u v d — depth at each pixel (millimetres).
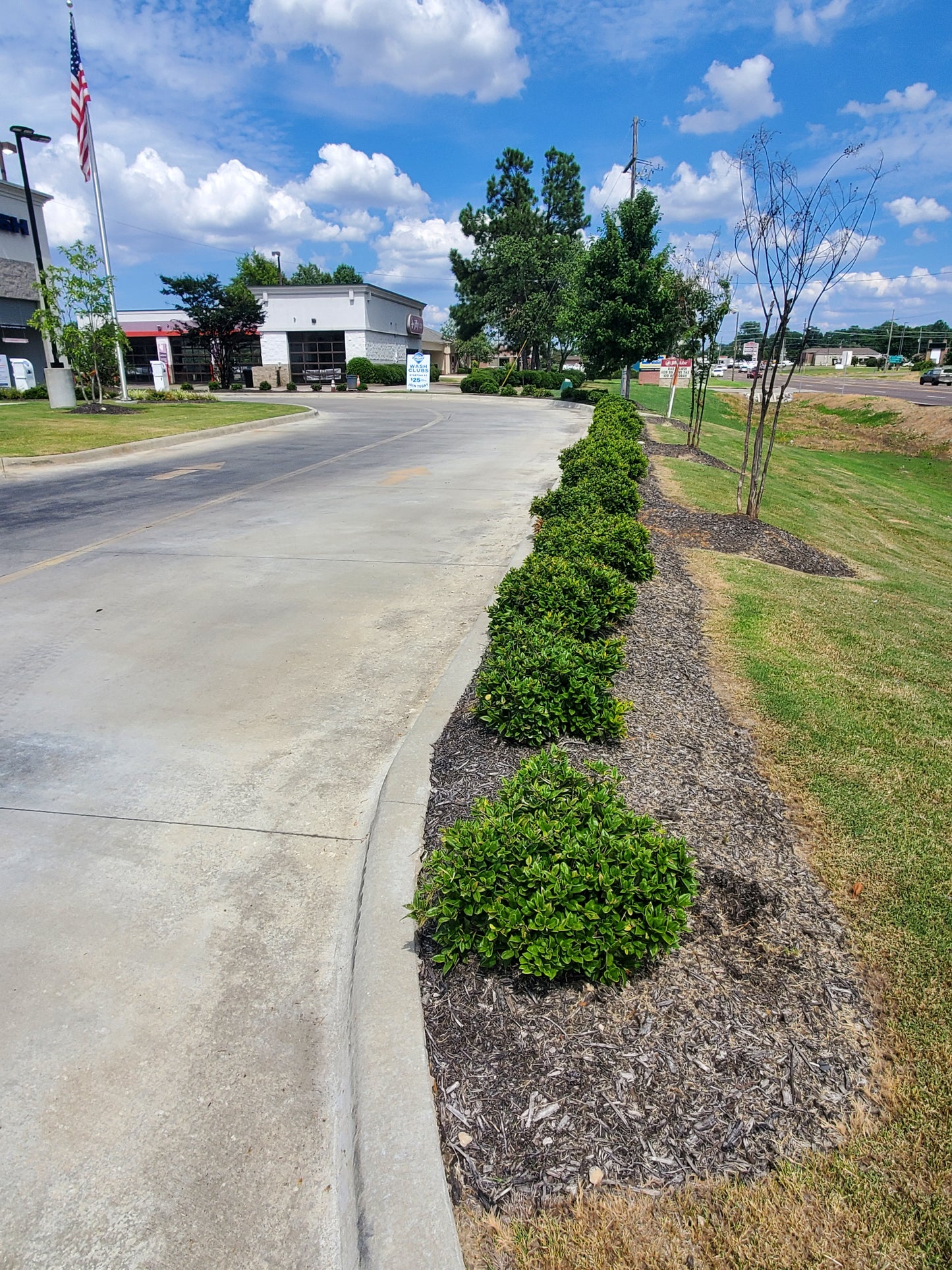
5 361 26766
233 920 2766
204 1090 2143
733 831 3062
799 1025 2229
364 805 3453
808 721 4113
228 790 3551
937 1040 2199
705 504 10312
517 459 14211
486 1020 2223
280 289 40656
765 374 9125
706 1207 1771
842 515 13328
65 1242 1776
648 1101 1991
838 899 2752
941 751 3877
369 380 40875
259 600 6066
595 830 2582
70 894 2883
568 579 4812
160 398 26797
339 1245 1779
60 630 5422
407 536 8211
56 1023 2334
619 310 22578
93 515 9125
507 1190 1795
